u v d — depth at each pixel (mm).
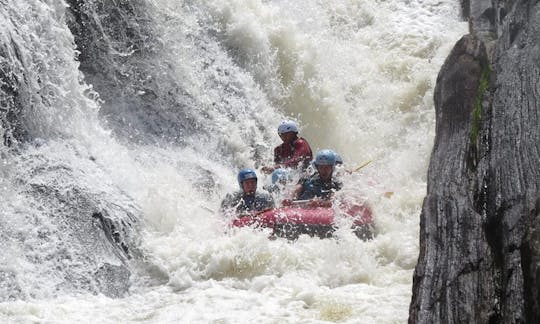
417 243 32625
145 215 34469
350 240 32719
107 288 29500
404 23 62656
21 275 28594
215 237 33625
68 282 29125
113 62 44438
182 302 27781
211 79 49531
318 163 37875
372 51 59219
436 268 24000
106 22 44688
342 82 54469
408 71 56656
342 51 57438
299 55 53719
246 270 30859
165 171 40094
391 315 25625
